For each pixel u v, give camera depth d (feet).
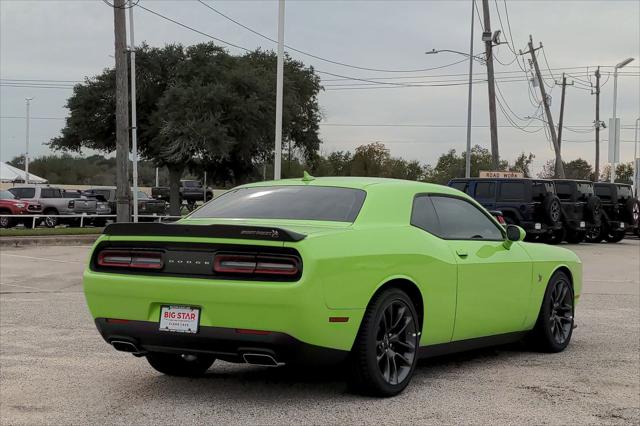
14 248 76.79
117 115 82.17
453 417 17.04
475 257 21.56
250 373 21.44
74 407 17.85
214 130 129.18
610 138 144.66
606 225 101.19
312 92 167.63
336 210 19.24
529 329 24.49
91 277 18.07
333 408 17.58
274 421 16.52
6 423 16.60
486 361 23.65
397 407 17.78
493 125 121.49
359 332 17.74
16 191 116.37
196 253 17.03
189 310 16.99
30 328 29.53
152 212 139.95
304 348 16.60
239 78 136.05
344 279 16.98
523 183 84.79
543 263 24.59
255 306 16.19
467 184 88.89
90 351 24.84
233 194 21.72
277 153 70.49
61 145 148.66
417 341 19.34
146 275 17.44
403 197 20.39
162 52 140.56
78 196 130.21
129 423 16.48
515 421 16.85
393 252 18.49
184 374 21.06
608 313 34.83
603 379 21.22
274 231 16.31
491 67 122.21
